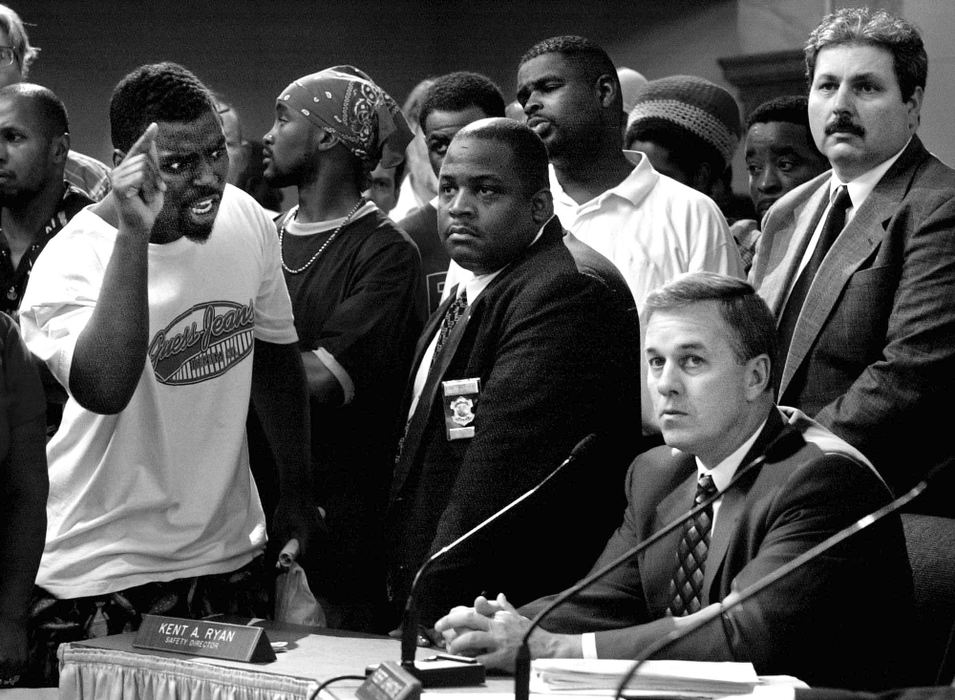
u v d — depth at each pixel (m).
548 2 10.99
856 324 4.39
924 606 3.91
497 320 4.34
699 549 3.80
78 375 3.94
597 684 3.24
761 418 3.78
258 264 4.46
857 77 4.53
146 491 4.21
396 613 4.45
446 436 4.37
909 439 4.24
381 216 5.46
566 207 5.32
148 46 10.61
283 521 4.72
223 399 4.34
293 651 3.66
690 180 6.21
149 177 3.91
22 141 5.07
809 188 5.01
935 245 4.28
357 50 11.44
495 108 5.93
